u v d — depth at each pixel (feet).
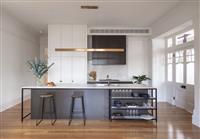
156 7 19.36
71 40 26.27
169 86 25.13
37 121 17.17
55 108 18.08
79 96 16.74
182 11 17.79
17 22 24.66
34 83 31.50
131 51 29.43
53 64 24.63
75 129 14.98
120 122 16.92
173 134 13.75
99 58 28.04
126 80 29.19
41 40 34.50
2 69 20.84
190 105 19.97
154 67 26.50
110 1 17.66
